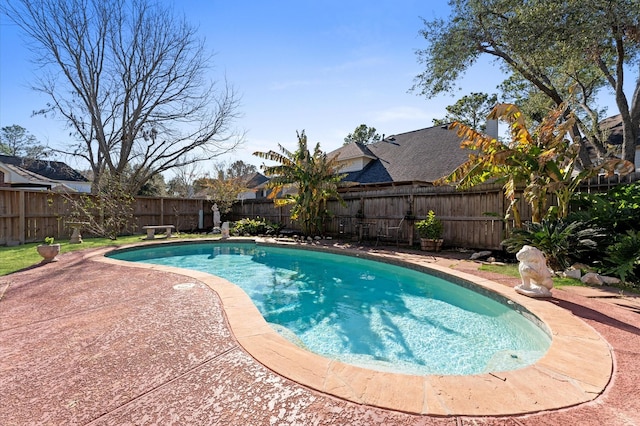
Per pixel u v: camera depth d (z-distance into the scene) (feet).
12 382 7.49
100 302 13.71
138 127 56.54
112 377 7.66
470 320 15.01
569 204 22.97
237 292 15.20
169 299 14.10
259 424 5.92
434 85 42.01
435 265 22.67
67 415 6.24
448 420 6.08
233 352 8.96
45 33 47.78
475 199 29.53
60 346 9.41
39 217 36.73
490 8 34.40
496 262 23.68
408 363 10.84
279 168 39.78
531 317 12.45
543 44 29.91
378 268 26.91
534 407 6.49
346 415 6.21
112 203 41.70
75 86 52.21
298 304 17.84
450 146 51.06
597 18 26.53
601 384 7.32
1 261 23.97
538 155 21.34
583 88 47.29
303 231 41.37
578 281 16.75
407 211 34.65
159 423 5.97
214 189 62.49
